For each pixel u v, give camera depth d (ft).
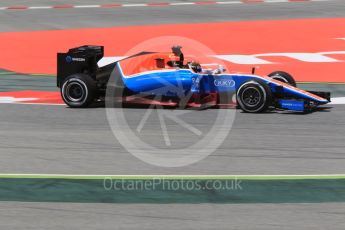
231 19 266.36
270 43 214.48
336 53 197.06
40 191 74.59
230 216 66.28
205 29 242.58
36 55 198.49
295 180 79.05
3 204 69.77
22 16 281.54
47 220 65.05
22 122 114.42
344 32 233.55
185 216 66.28
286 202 70.64
